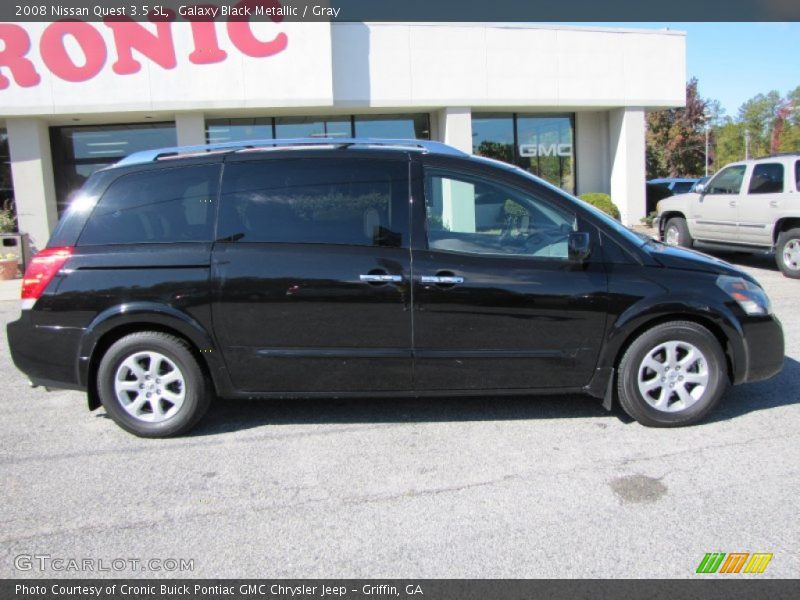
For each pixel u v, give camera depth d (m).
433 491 3.42
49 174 13.27
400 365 4.08
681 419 4.11
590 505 3.23
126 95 12.53
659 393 4.14
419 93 14.05
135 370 4.14
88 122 13.54
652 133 43.25
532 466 3.67
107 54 12.35
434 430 4.22
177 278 4.03
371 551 2.90
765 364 4.20
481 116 15.47
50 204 13.30
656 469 3.59
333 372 4.11
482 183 4.16
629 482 3.45
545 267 4.05
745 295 4.14
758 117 84.44
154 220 4.15
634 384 4.09
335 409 4.66
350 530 3.07
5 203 13.64
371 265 4.01
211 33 12.61
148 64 12.51
